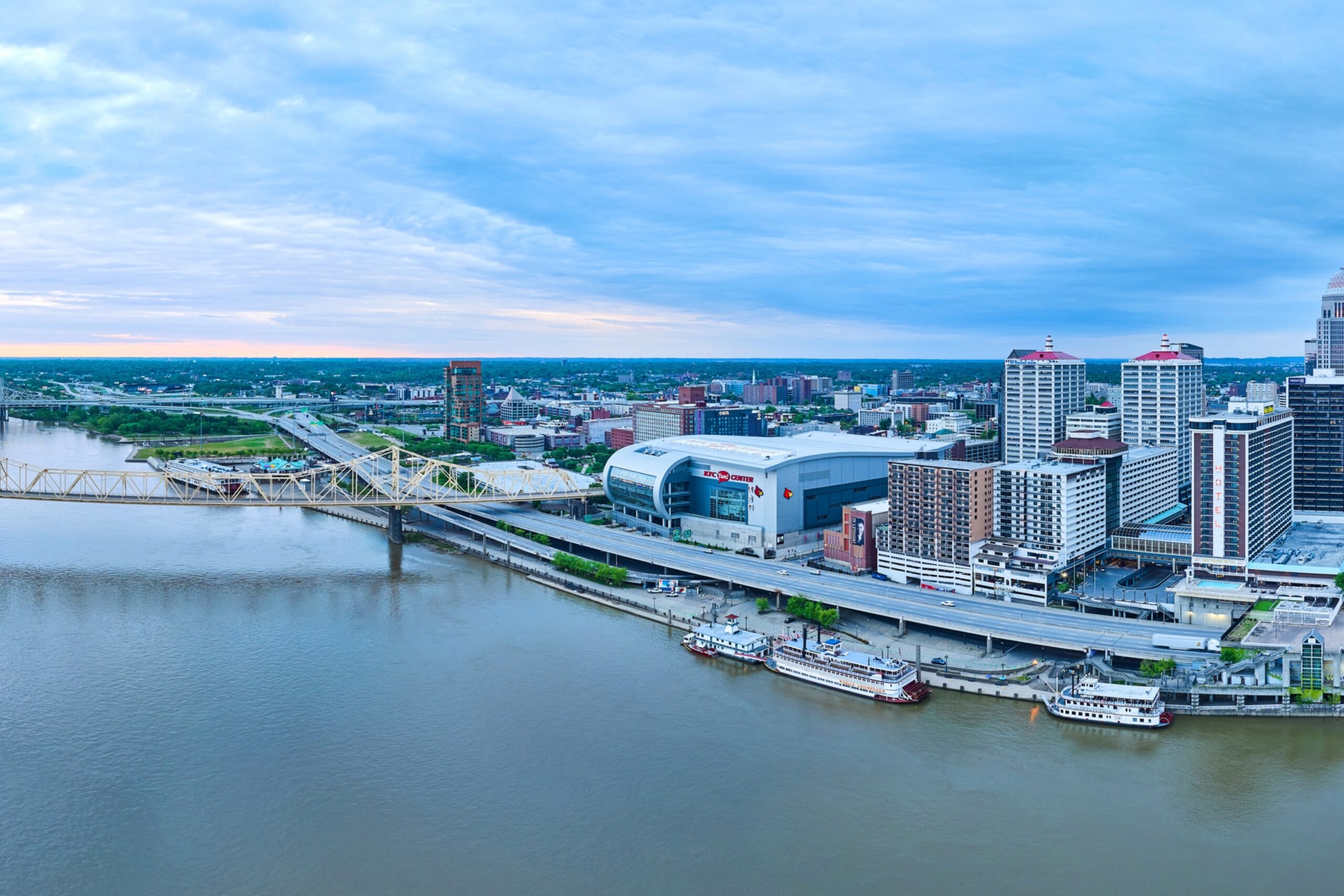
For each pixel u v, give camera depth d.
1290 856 191.62
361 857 192.75
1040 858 191.38
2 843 197.38
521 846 196.38
